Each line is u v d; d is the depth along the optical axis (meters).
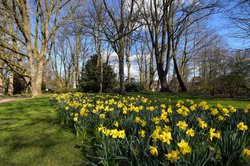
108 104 6.66
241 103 9.77
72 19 18.05
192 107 4.97
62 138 4.90
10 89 26.94
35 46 17.59
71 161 3.69
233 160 2.90
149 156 2.71
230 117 4.71
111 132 3.37
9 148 4.35
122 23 16.44
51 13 18.06
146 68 43.56
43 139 4.87
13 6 15.82
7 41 20.95
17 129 5.77
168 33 20.78
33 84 17.11
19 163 3.67
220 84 20.89
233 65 17.47
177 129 3.44
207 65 28.39
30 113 8.35
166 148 2.88
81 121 5.09
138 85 28.56
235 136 3.23
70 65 39.06
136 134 3.95
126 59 33.56
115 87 27.59
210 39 30.06
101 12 17.52
